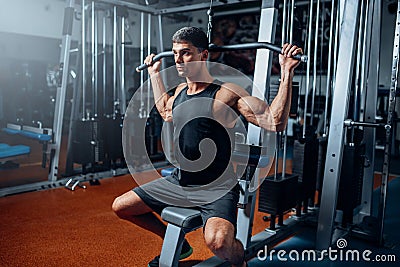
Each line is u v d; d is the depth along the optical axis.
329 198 1.96
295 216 2.44
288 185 2.15
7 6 5.14
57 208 2.72
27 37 5.41
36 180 3.46
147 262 1.90
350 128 2.15
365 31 2.23
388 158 2.06
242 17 6.24
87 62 4.62
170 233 1.56
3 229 2.30
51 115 5.91
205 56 1.52
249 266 1.91
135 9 3.50
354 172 2.20
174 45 1.49
